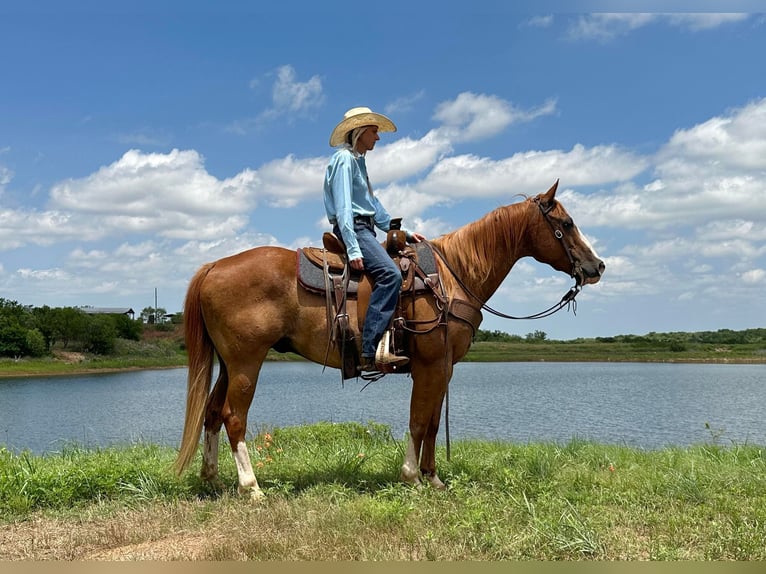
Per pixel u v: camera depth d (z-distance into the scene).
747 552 3.77
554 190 5.58
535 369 73.25
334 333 4.96
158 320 120.81
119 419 21.08
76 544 4.09
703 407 23.67
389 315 4.91
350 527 4.11
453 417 19.98
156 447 8.16
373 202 5.52
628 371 65.75
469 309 5.32
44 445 14.36
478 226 5.54
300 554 3.78
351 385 42.84
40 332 73.50
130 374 61.81
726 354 100.62
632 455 7.40
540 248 5.63
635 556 3.78
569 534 3.99
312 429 8.93
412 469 5.13
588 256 5.59
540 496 4.78
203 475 5.32
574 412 21.66
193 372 5.07
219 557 3.78
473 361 100.50
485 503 4.60
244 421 5.03
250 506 4.67
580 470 5.95
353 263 4.97
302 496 4.89
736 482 5.36
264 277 4.97
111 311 127.88
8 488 4.93
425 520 4.29
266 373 63.31
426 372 5.12
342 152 5.14
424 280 5.11
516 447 7.77
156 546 4.05
